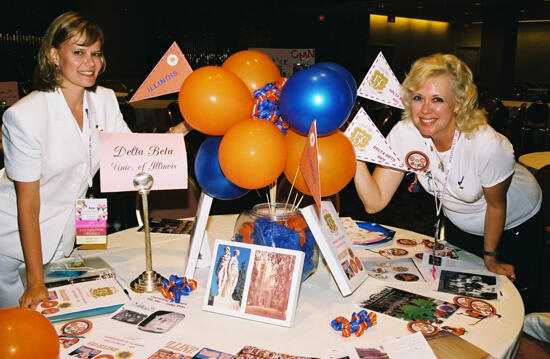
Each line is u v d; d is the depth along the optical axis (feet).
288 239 4.52
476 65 59.06
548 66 54.44
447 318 4.34
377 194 6.13
